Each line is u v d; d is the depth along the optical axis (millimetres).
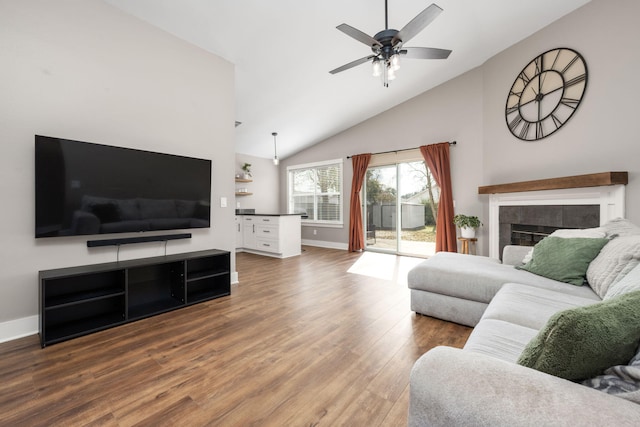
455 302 2244
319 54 3389
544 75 3193
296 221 5496
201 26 2797
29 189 2100
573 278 1874
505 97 3727
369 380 1557
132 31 2604
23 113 2066
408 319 2393
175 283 2859
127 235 2617
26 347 1906
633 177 2445
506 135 3711
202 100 3121
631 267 1464
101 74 2422
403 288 3279
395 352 1852
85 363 1720
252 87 3963
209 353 1843
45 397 1412
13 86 2027
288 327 2238
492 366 669
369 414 1303
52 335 2025
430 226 5059
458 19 3119
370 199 5832
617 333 617
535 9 2941
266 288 3297
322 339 2035
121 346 1935
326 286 3367
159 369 1660
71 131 2273
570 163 2928
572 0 2773
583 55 2805
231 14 2666
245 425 1239
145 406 1353
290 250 5355
